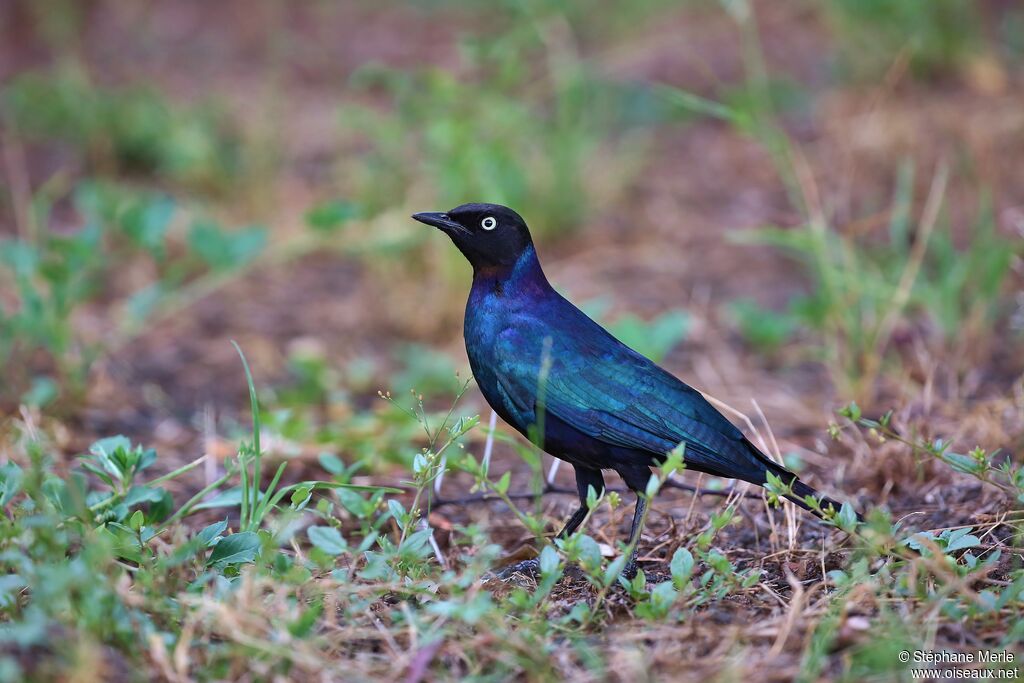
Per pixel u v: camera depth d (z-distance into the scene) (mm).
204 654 6473
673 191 17938
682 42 23312
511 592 7516
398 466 10875
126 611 6516
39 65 23359
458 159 14180
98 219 14328
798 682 6285
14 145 18859
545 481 9797
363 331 14391
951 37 19656
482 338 8906
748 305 13648
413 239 14508
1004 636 6785
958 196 16062
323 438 10727
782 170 12812
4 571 6973
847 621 6711
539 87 17844
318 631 6871
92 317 14344
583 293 15016
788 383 12688
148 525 8219
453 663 6672
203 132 18562
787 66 21812
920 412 11172
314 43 25203
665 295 14953
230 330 14391
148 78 22422
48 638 6148
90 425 11742
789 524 8484
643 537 8867
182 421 12031
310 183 18234
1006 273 13859
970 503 9023
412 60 23781
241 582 6996
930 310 12719
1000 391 11586
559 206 16453
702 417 8461
